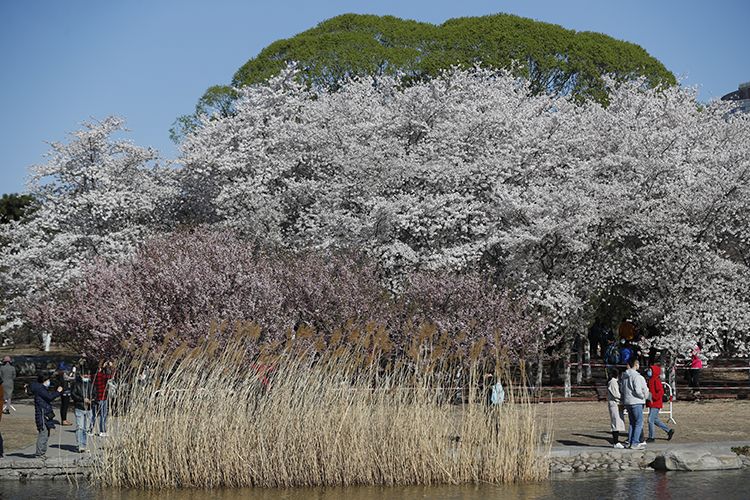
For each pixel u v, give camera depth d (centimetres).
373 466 1605
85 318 2505
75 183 3259
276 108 3494
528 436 1655
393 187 2953
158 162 3359
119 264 2767
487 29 4941
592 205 2753
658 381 1919
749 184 2892
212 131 3353
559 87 4906
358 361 1680
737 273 2938
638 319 3130
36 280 3042
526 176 2956
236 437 1595
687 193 2897
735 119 3728
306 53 4762
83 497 1523
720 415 2381
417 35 5050
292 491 1555
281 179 3169
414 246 2894
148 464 1587
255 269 2541
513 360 2447
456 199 2850
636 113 3578
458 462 1616
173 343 2220
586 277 2875
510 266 2794
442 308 2495
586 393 2864
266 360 1672
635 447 1823
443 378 1695
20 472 1723
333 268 2608
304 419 1609
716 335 2789
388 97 3778
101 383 1825
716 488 1556
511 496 1499
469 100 3331
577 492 1531
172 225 3259
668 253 2833
